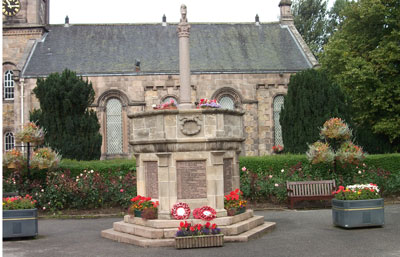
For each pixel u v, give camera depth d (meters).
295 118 26.52
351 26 32.16
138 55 37.81
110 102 35.38
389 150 30.30
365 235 12.51
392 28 29.86
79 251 11.11
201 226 11.55
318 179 20.25
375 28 31.27
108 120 35.34
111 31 40.44
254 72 36.00
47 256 10.59
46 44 38.34
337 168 20.66
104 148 34.75
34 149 19.66
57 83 25.17
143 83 35.16
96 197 18.72
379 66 29.12
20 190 18.62
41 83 25.75
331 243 11.48
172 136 12.46
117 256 10.41
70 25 40.66
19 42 38.72
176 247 11.12
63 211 18.73
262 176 20.03
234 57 38.19
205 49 39.00
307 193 19.19
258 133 35.75
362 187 14.15
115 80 35.03
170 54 38.09
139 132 13.37
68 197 18.81
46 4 42.75
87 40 39.22
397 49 28.31
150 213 12.45
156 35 40.34
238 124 13.77
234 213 12.72
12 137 37.12
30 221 12.98
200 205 12.51
